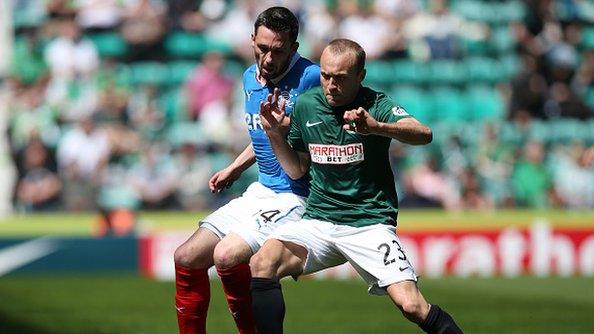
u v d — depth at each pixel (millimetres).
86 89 52125
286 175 20812
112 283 38156
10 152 48781
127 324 28859
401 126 17359
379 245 18719
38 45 54062
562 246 43688
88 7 55719
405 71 58188
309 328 28250
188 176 48312
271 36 19484
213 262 20656
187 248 20469
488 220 47062
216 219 20734
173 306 32469
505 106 57656
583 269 43781
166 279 39688
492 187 52125
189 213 47406
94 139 48625
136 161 49062
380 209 19078
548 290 37656
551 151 55781
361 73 18562
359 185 19031
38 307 32094
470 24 61469
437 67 58719
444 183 50438
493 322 29516
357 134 18734
